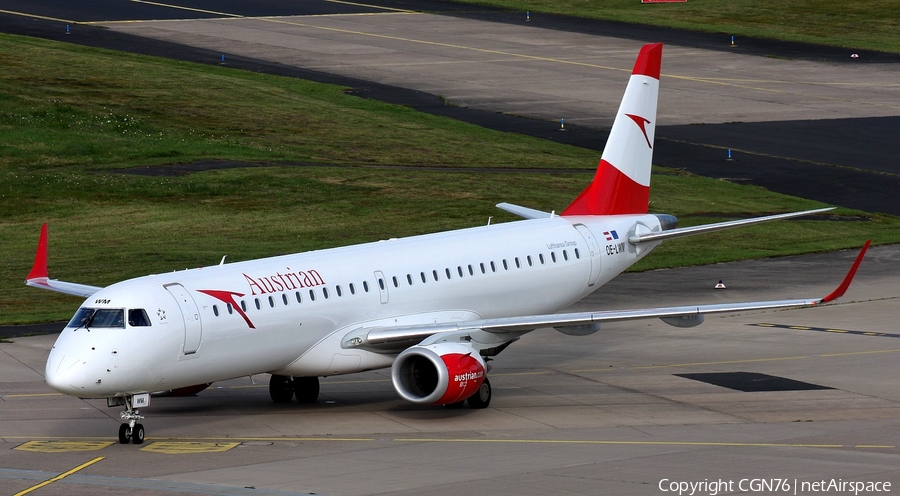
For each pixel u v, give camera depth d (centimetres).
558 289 12225
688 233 12725
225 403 10781
